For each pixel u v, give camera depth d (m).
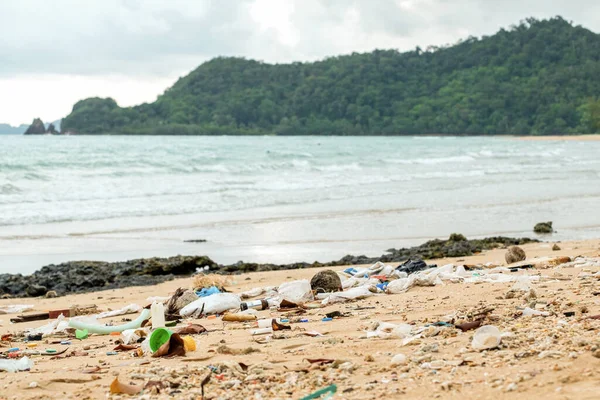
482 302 9.25
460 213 26.55
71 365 7.07
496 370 5.43
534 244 18.34
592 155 78.00
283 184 37.09
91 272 16.47
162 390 5.73
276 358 6.73
